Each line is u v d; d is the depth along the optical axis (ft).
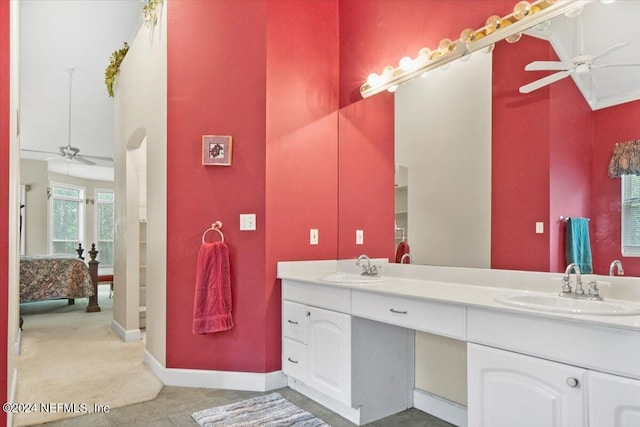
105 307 20.65
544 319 4.89
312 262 9.96
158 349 10.18
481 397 5.52
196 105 9.84
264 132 9.50
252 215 9.48
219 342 9.51
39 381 9.76
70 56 17.62
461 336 5.82
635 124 5.74
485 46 7.54
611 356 4.34
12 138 7.29
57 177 30.89
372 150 9.77
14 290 8.86
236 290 9.49
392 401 8.18
